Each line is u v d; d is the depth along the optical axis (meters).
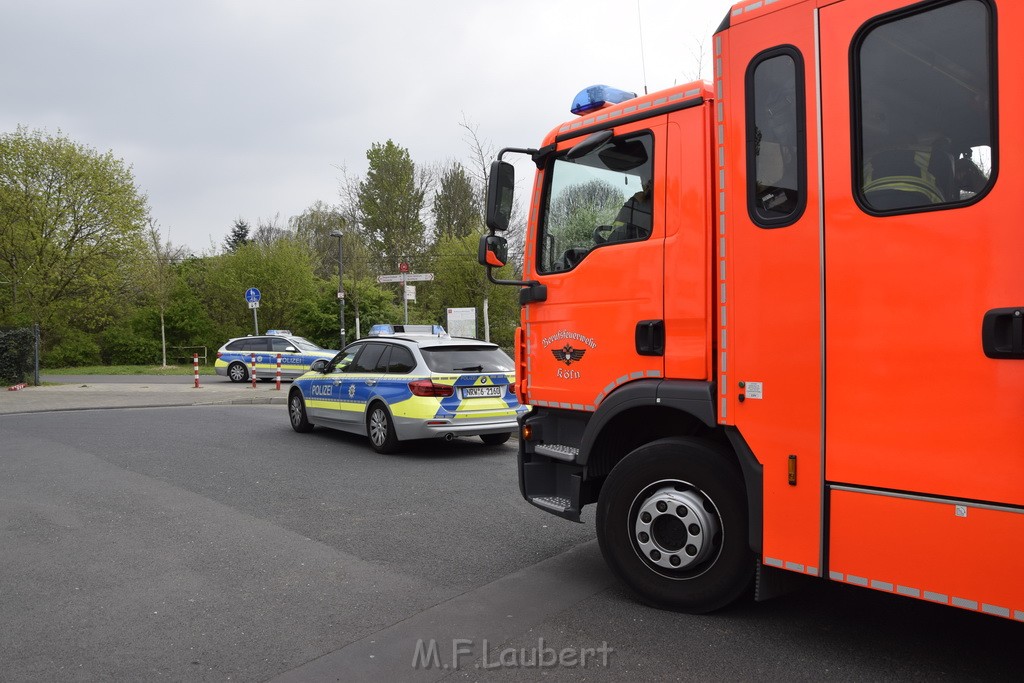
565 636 3.83
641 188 4.28
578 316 4.58
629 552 4.22
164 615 4.23
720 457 3.88
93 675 3.47
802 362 3.42
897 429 3.13
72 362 39.38
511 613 4.17
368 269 38.19
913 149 3.10
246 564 5.16
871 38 3.23
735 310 3.66
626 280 4.29
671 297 4.06
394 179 49.09
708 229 3.92
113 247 35.56
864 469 3.23
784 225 3.48
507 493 7.37
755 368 3.59
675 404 3.96
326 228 60.06
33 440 10.84
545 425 4.89
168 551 5.47
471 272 27.73
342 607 4.33
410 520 6.34
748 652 3.60
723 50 3.73
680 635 3.81
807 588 4.47
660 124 4.18
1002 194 2.85
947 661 3.49
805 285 3.41
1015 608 2.83
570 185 4.72
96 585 4.75
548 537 5.81
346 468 8.69
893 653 3.57
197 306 45.31
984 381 2.90
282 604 4.39
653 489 4.14
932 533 3.04
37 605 4.40
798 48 3.45
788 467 3.47
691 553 3.96
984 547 2.91
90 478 8.09
